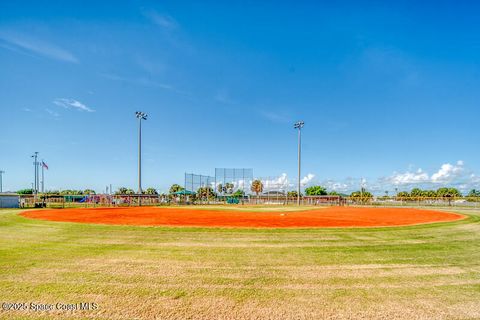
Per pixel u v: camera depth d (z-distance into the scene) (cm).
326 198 4809
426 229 1338
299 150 4303
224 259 763
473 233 1239
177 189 7331
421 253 851
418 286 578
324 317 443
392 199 4631
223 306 478
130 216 1902
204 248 892
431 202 4416
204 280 601
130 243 965
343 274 649
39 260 744
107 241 998
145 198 4203
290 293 536
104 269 668
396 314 455
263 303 491
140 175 3744
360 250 884
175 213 2206
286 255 812
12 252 830
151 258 769
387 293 540
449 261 764
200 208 3130
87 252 834
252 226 1367
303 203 4806
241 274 642
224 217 1853
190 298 509
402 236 1138
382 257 800
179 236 1094
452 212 2588
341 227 1365
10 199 3303
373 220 1731
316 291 548
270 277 624
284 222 1559
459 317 448
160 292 534
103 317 436
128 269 670
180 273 644
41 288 547
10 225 1402
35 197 3962
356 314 453
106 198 4022
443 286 579
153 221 1578
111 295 518
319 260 762
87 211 2430
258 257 788
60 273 637
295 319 436
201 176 4803
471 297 525
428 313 459
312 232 1205
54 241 998
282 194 5188
